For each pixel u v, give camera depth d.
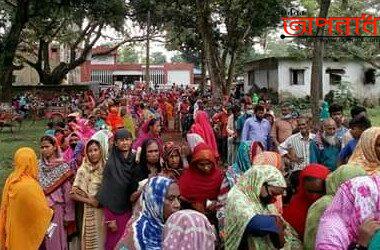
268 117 11.73
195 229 3.34
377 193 3.48
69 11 31.89
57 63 57.69
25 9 30.33
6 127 27.89
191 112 22.30
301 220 4.60
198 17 31.50
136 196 6.04
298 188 4.75
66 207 6.79
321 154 8.48
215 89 30.59
